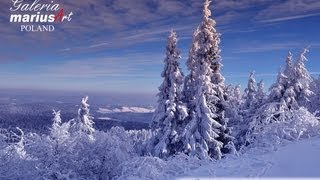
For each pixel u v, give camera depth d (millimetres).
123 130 17438
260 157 10703
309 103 36844
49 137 15352
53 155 14961
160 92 30547
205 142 27344
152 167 10914
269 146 12180
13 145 15570
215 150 27500
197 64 28578
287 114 14781
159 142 29297
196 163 11680
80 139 15633
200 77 27703
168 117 28953
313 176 8695
